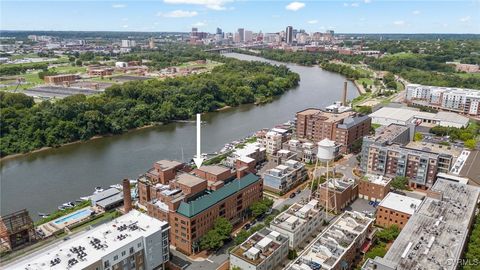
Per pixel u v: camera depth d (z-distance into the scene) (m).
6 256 150.75
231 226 164.00
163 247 143.12
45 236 168.50
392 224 172.12
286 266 135.38
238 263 136.88
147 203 171.00
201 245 157.25
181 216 154.62
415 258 126.62
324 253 135.88
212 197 166.38
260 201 190.25
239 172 187.88
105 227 141.25
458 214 156.25
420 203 172.38
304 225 160.25
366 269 123.69
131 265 132.25
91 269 118.75
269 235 147.38
